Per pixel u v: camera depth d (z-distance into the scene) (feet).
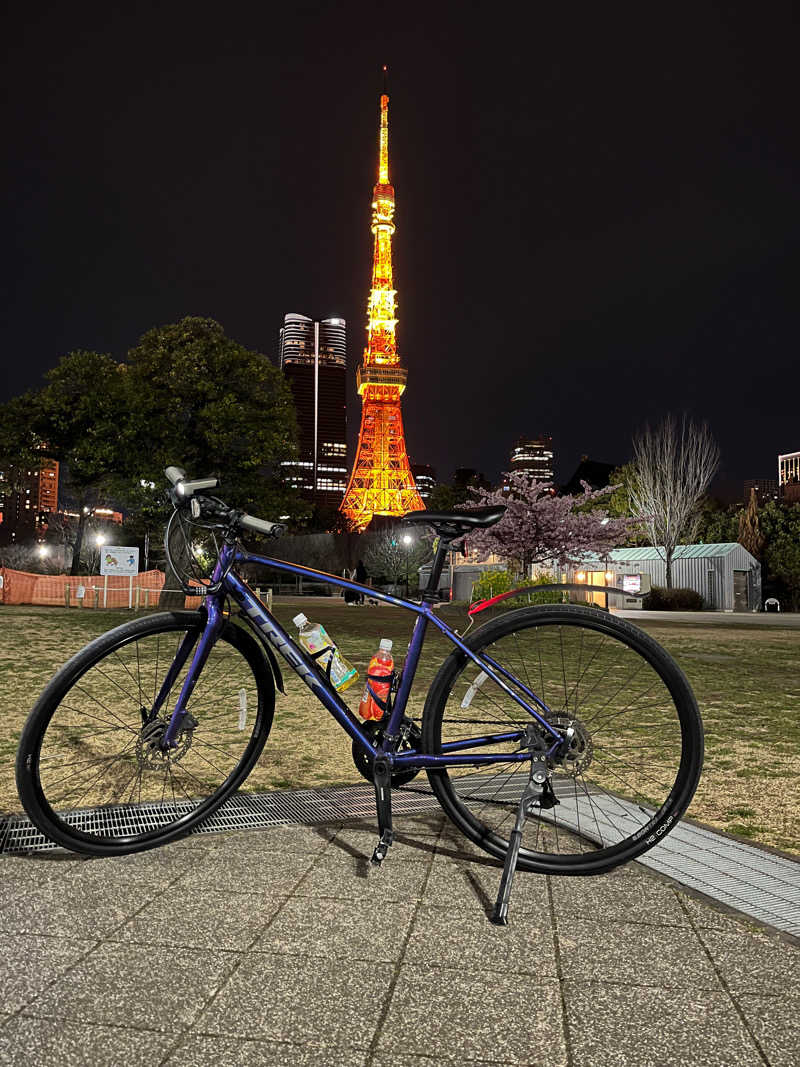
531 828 8.57
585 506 135.95
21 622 43.80
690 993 5.30
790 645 38.45
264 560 8.53
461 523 8.11
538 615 8.02
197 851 8.09
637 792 10.82
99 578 67.00
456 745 8.04
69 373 70.49
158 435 69.87
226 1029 4.80
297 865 7.69
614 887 7.25
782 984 5.43
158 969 5.54
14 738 13.96
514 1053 4.59
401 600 8.34
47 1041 4.64
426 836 8.63
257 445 71.77
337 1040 4.70
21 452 71.92
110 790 10.48
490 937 6.13
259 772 11.79
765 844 8.69
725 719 17.35
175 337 74.33
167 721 8.35
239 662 9.45
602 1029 4.85
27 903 6.70
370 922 6.39
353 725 8.19
